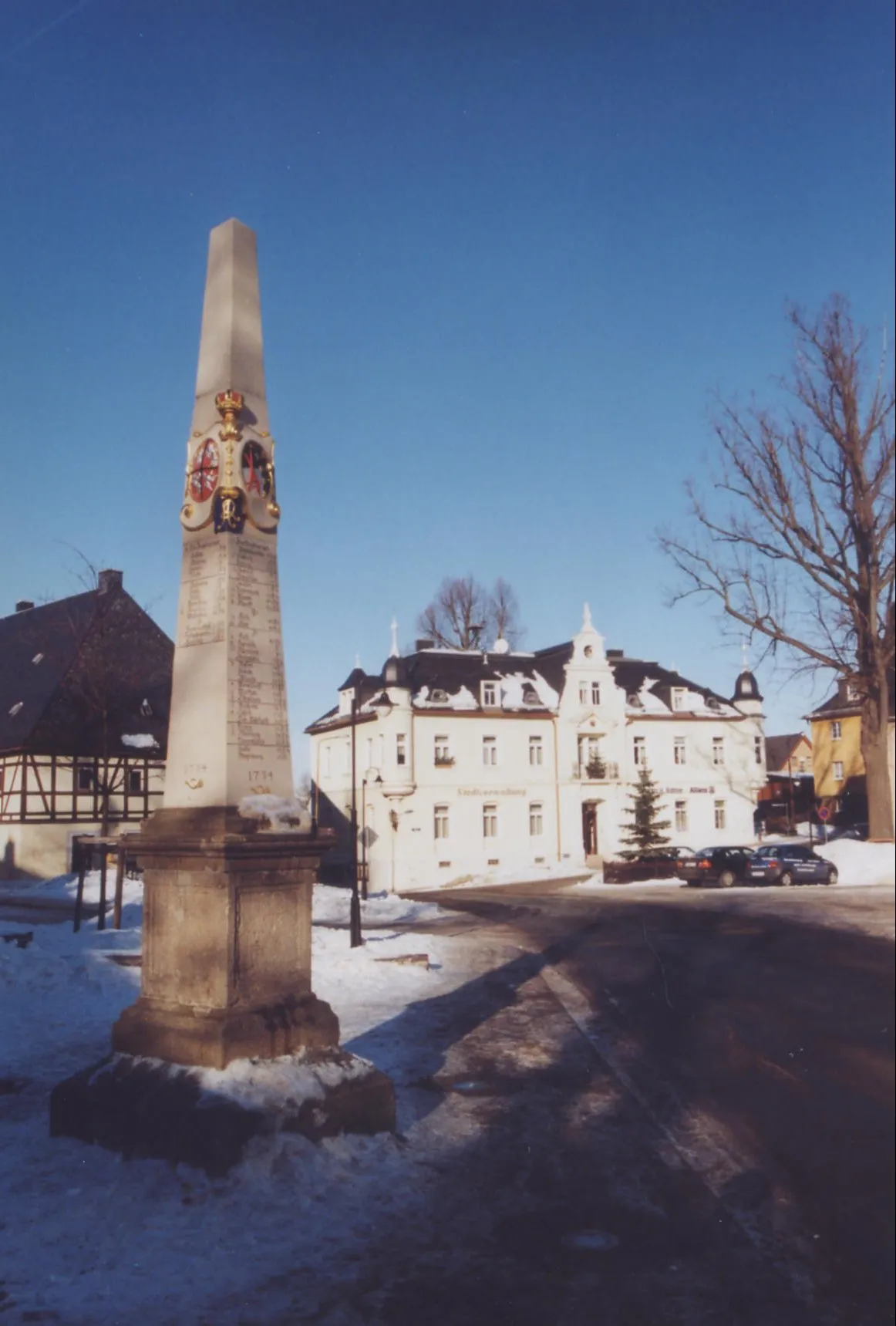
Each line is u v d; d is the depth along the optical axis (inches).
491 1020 456.4
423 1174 253.1
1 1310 187.5
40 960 562.3
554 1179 235.3
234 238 348.2
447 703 1711.4
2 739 1536.7
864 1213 65.5
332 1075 280.8
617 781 1535.4
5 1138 289.1
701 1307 145.5
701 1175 182.9
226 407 330.3
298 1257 207.5
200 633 322.7
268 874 299.9
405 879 1652.3
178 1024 286.0
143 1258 209.2
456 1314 176.4
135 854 311.3
